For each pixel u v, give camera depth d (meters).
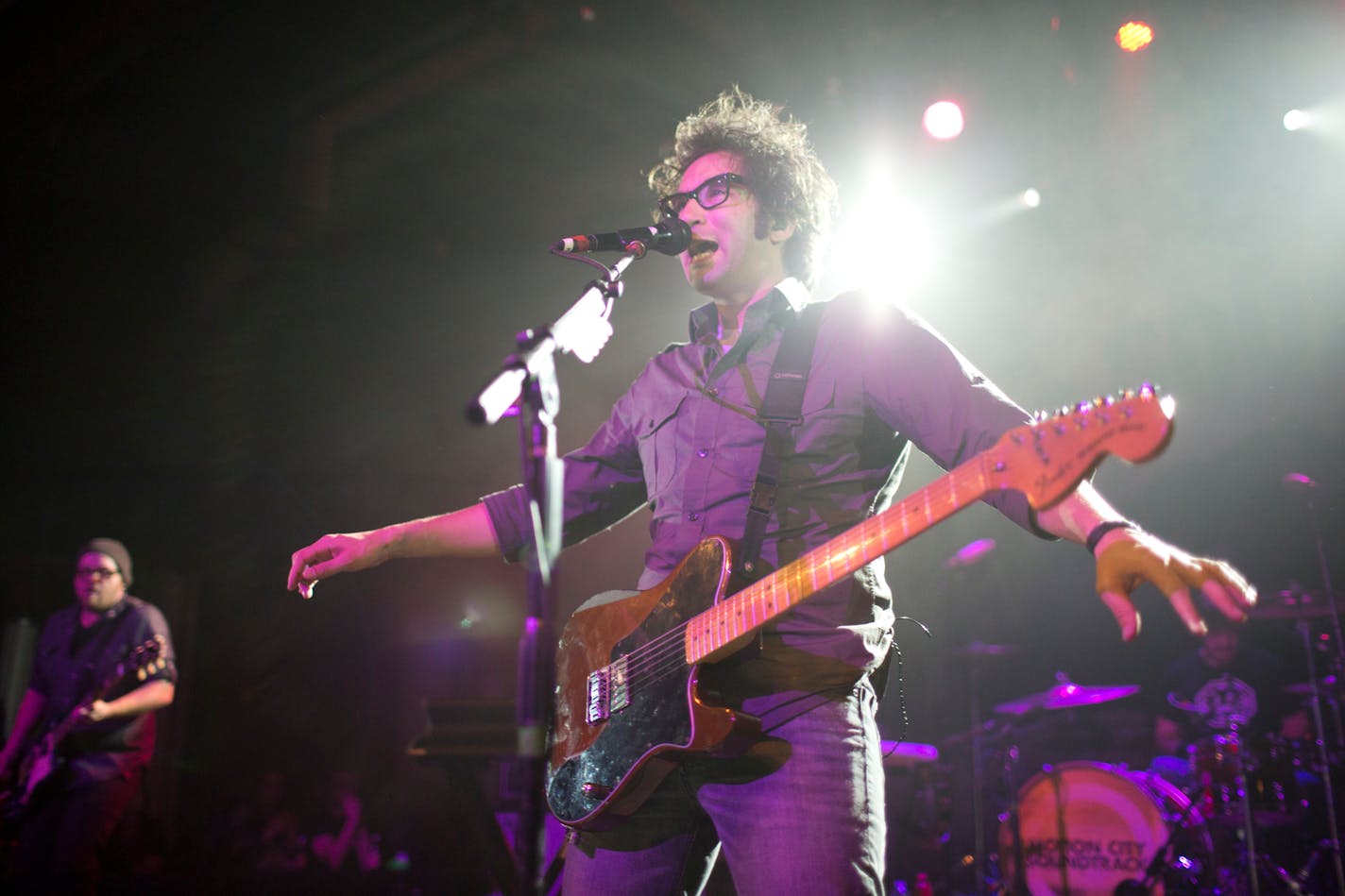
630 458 2.52
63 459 9.12
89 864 4.45
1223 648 6.18
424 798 9.29
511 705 3.49
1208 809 5.35
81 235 7.59
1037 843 5.54
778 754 1.89
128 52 6.34
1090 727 6.81
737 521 2.10
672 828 2.09
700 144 2.63
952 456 1.96
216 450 9.30
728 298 2.44
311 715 10.02
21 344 8.23
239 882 5.98
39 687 4.83
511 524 2.53
